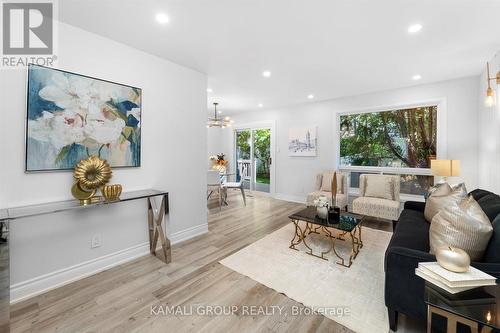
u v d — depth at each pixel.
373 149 4.47
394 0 1.72
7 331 1.47
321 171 5.01
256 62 2.89
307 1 1.73
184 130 3.03
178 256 2.58
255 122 6.24
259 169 6.52
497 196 1.91
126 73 2.42
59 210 1.72
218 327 1.53
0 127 1.71
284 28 2.10
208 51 2.58
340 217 2.71
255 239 3.09
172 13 1.88
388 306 1.48
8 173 1.74
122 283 2.04
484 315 0.96
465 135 3.43
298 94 4.45
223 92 4.32
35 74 1.84
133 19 1.96
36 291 1.87
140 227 2.60
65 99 1.99
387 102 4.13
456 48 2.49
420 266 1.24
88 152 2.13
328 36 2.24
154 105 2.68
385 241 2.99
